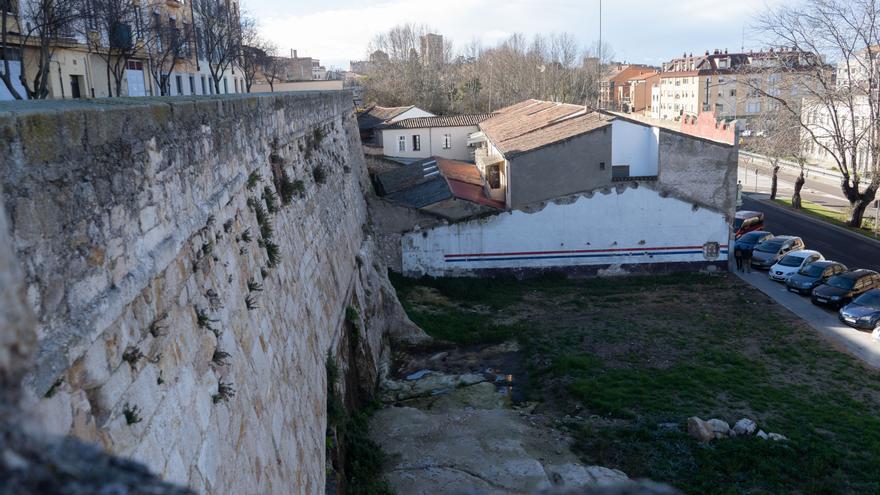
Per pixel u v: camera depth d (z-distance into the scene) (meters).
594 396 20.67
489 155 47.53
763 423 18.77
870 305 27.62
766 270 36.81
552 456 17.48
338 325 19.28
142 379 6.80
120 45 30.08
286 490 10.67
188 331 8.38
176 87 40.03
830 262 33.25
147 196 7.71
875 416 19.38
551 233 35.41
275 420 11.13
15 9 24.89
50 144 5.59
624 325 27.70
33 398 4.79
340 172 27.30
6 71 20.22
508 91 95.56
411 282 34.56
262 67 63.38
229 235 11.13
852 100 48.50
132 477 2.38
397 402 21.50
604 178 34.84
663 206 35.25
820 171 77.12
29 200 5.18
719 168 34.91
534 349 25.25
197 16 42.66
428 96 92.56
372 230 33.28
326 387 16.05
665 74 109.75
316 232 19.31
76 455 2.35
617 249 35.69
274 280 13.38
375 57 108.62
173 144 8.86
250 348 10.73
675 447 17.53
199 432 7.92
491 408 20.77
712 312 29.61
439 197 37.00
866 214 54.12
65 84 29.06
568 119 40.06
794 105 48.28
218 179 11.06
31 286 5.09
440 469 16.64
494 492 15.39
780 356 24.16
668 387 21.33
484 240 35.34
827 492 15.45
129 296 6.69
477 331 27.73
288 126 18.30
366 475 15.98
